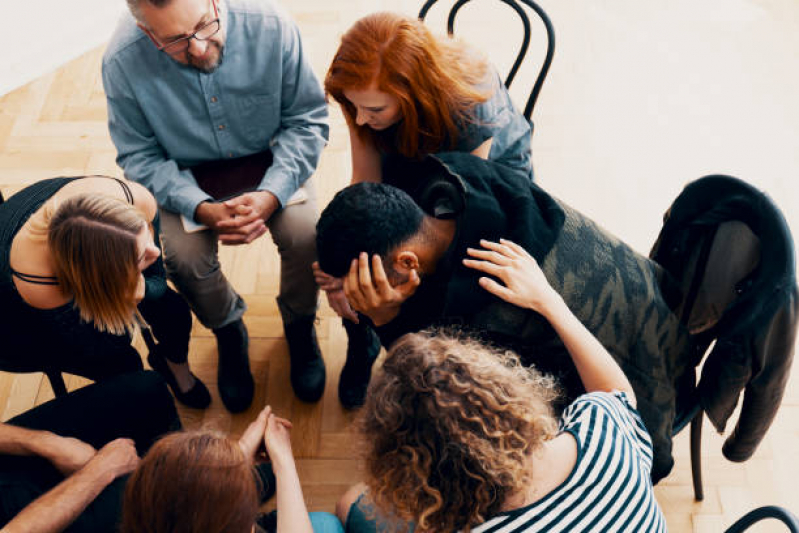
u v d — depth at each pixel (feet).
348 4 9.55
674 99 8.46
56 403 4.62
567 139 8.16
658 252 4.67
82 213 4.03
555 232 3.78
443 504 2.72
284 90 5.55
